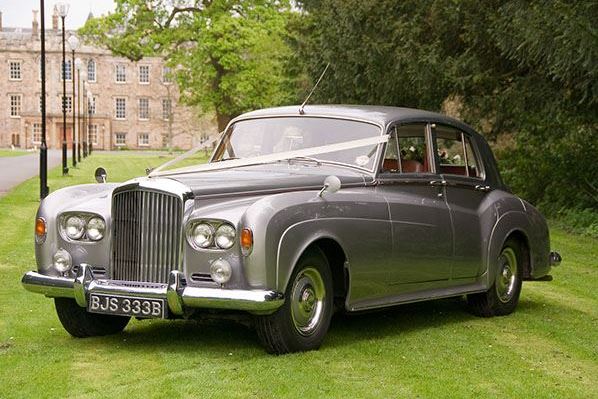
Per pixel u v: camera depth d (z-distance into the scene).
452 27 17.94
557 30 12.91
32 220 15.02
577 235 14.76
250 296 5.40
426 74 18.14
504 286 7.74
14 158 48.44
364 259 6.21
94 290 5.76
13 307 7.48
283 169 6.51
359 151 6.62
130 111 99.69
